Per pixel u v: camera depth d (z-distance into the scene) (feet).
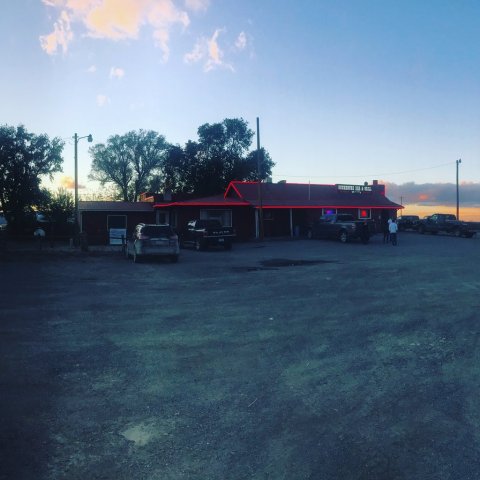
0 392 16.84
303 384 17.72
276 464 12.07
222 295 38.14
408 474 11.63
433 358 20.65
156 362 20.48
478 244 92.12
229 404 15.85
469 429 13.97
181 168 210.79
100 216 111.55
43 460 12.17
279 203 117.80
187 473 11.66
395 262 60.90
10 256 71.10
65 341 23.86
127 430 13.92
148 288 42.16
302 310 31.58
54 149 155.53
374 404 15.81
